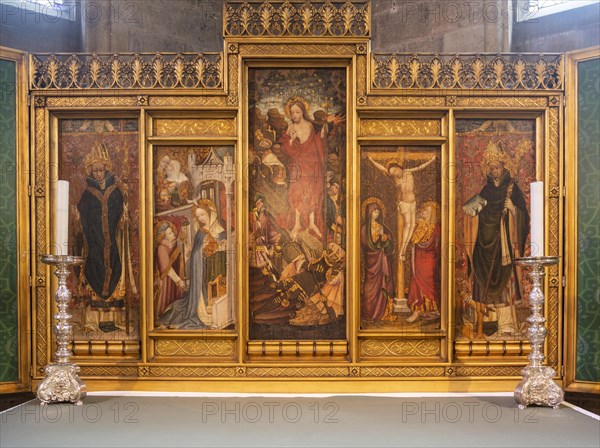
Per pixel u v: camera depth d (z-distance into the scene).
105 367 4.06
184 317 4.13
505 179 4.18
